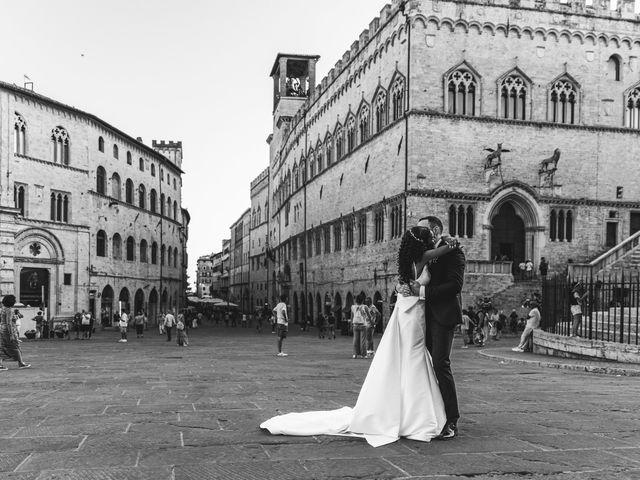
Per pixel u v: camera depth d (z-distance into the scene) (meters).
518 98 49.22
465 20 47.97
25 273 55.09
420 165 46.84
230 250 179.12
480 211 47.56
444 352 7.95
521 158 48.69
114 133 67.94
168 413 9.83
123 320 43.47
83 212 60.78
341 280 63.88
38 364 22.19
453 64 47.78
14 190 53.50
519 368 19.86
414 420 7.84
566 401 11.33
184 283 114.44
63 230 58.06
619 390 13.17
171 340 45.59
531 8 49.16
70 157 59.66
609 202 49.97
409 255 7.98
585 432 8.38
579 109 50.09
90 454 7.13
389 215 50.59
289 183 93.62
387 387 7.91
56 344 40.72
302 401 11.20
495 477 6.25
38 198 55.78
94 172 63.03
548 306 27.19
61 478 6.19
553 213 49.25
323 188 71.56
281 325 27.00
